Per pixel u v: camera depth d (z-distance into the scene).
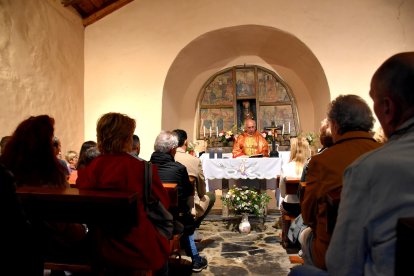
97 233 1.65
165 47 5.04
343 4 4.74
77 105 4.87
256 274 3.03
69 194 1.48
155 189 1.84
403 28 4.61
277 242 3.97
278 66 6.41
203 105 6.73
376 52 4.65
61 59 4.45
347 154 1.46
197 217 3.44
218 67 6.52
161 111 5.03
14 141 1.75
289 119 6.56
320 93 5.51
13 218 1.03
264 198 4.52
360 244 0.96
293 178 3.46
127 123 1.85
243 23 4.91
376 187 0.91
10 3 3.52
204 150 6.47
